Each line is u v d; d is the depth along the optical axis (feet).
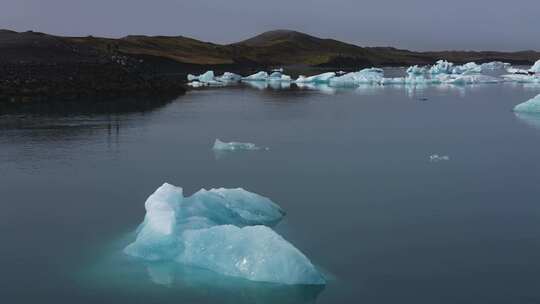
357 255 42.60
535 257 42.04
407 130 101.55
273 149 83.30
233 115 122.62
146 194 59.16
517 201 56.49
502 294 36.22
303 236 46.55
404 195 58.70
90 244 44.88
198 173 68.33
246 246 38.81
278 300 35.24
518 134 96.63
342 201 56.54
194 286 36.81
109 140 88.94
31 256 42.70
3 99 135.44
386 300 35.45
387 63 587.68
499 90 199.00
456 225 49.32
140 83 173.27
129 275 38.65
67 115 116.88
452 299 35.60
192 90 195.42
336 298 35.63
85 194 59.11
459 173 68.33
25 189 60.80
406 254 42.75
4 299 35.91
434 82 241.35
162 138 91.71
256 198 51.19
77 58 190.08
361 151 81.82
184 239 40.98
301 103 150.30
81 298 35.83
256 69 391.24
